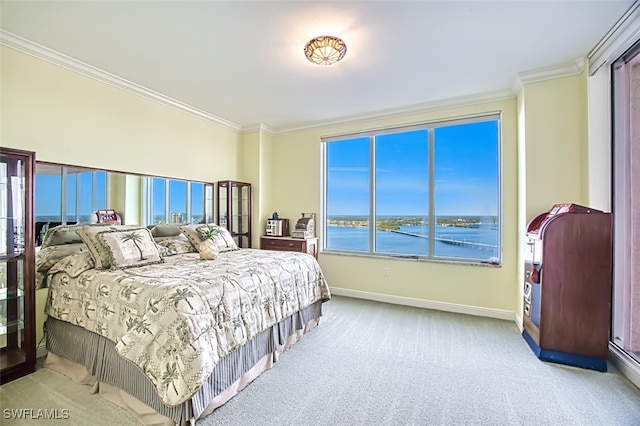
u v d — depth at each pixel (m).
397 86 3.04
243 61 2.54
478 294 3.37
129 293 1.75
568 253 2.23
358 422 1.62
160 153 3.36
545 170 2.70
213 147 4.09
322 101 3.48
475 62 2.55
